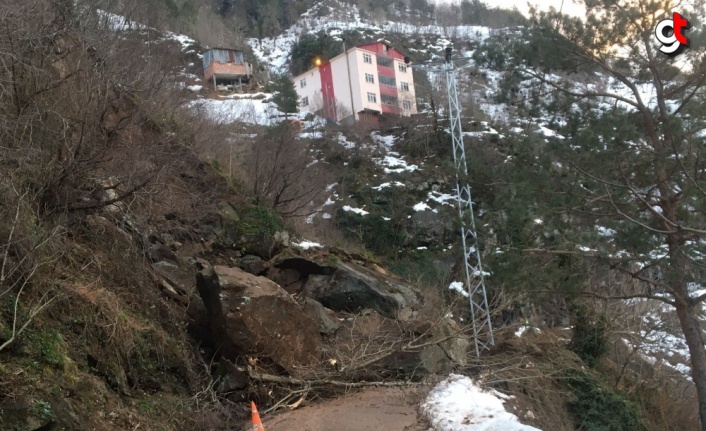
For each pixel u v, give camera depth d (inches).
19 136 249.6
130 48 388.5
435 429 287.3
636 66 486.9
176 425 240.8
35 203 250.5
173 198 397.7
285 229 566.3
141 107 326.3
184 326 320.2
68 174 262.8
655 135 449.1
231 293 318.3
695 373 455.5
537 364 572.4
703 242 425.1
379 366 387.5
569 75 524.7
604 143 430.3
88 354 224.4
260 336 316.2
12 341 181.6
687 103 453.7
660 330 815.7
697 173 391.2
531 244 452.8
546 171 444.5
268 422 288.7
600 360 709.3
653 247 415.8
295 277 521.3
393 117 1513.3
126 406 225.0
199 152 537.3
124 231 325.1
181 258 392.5
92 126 276.8
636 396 673.6
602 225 442.0
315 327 361.1
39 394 178.2
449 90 821.9
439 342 409.7
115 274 289.4
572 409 570.6
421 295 578.6
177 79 576.4
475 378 427.2
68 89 272.5
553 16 492.7
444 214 547.8
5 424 161.8
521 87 522.6
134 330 260.5
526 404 469.7
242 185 607.5
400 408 323.0
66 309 227.8
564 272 442.3
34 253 215.9
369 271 572.7
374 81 1844.2
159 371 267.0
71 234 281.0
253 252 502.6
